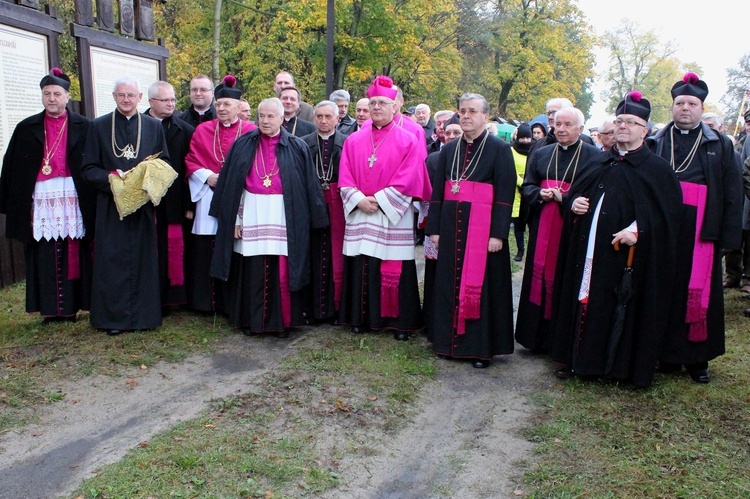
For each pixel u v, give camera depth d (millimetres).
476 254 4812
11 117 6363
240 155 5219
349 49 20203
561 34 29219
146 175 4938
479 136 4875
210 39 21375
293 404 4109
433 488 3268
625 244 4266
